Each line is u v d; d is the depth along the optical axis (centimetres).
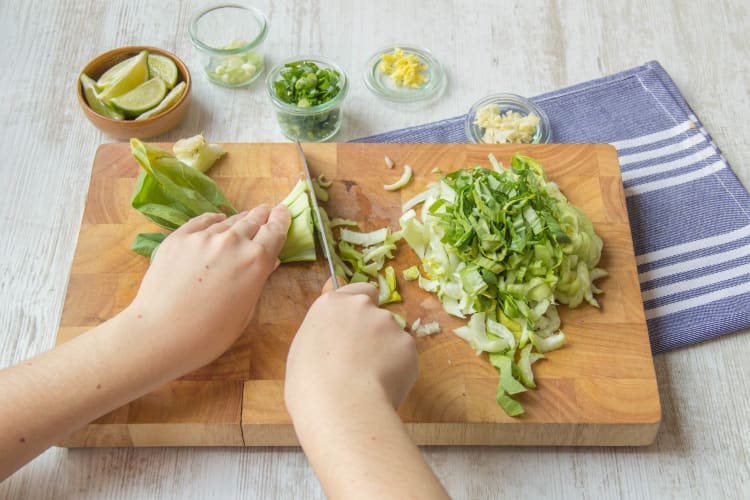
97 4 108
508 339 85
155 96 99
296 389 73
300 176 93
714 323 90
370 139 100
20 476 84
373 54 106
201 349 78
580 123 101
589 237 88
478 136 100
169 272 79
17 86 103
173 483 84
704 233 95
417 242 89
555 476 85
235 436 84
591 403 83
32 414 74
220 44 106
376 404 72
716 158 98
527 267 85
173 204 89
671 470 85
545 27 109
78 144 100
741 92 105
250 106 103
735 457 86
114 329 77
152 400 82
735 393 88
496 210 86
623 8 109
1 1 108
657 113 101
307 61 101
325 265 88
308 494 84
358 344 75
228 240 81
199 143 92
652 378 84
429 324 86
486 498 84
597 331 86
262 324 86
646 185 97
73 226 96
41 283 93
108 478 84
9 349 90
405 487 68
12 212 97
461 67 106
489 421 83
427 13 109
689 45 108
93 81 99
